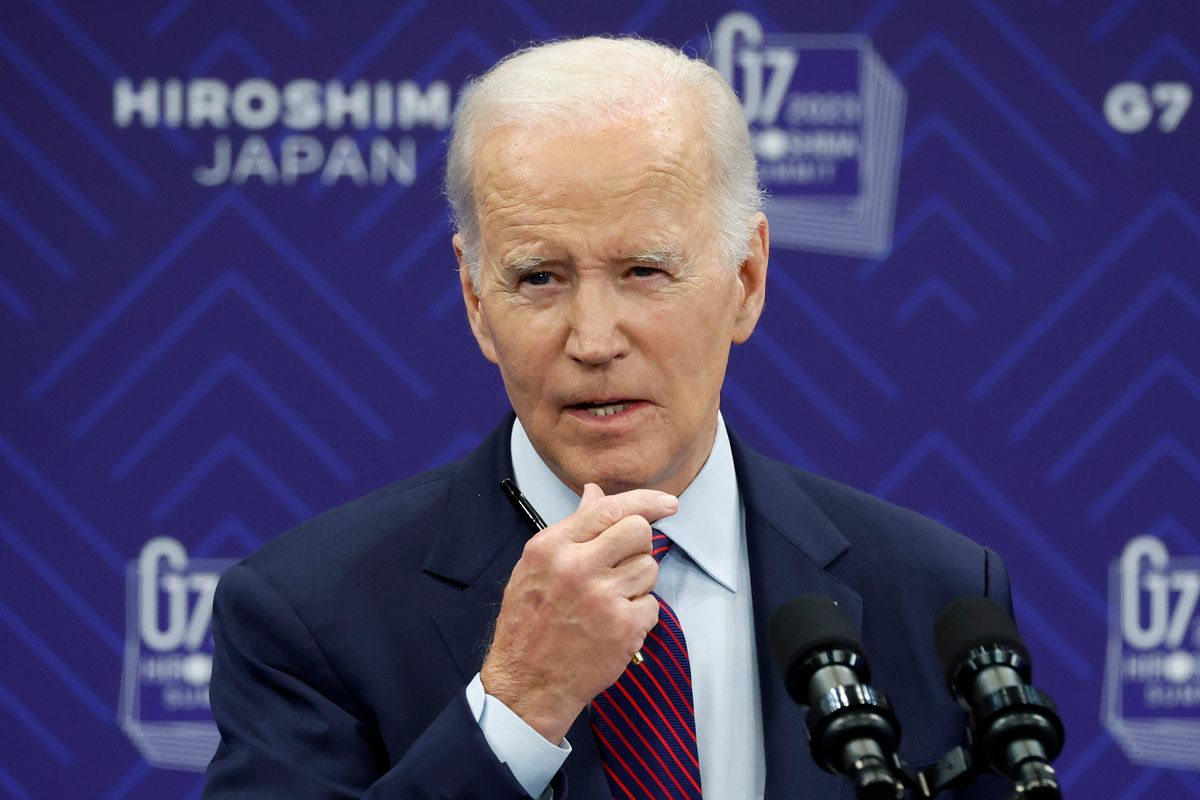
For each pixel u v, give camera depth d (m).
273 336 13.30
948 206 13.33
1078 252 13.37
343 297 13.29
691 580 6.52
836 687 4.48
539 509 6.52
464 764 5.37
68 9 13.20
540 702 5.45
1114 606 13.34
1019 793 4.23
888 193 13.30
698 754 6.16
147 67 13.23
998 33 13.33
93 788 13.16
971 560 6.92
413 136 13.29
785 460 13.34
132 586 13.23
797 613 4.84
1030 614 13.34
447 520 6.61
